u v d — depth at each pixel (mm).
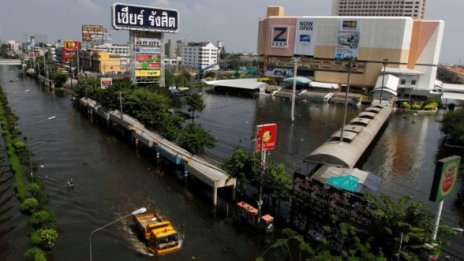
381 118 99625
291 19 192875
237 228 46969
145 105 88750
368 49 173500
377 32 169750
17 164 62906
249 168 51500
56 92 160750
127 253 40812
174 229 45188
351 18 174375
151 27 130000
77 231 44969
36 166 66312
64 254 40188
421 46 168875
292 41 195375
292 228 46344
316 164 62688
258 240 44250
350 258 29281
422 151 84062
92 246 41875
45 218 44062
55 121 104250
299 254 40875
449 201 56656
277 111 132375
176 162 62219
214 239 44250
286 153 77562
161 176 64000
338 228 38031
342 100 157875
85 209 50781
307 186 45125
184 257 40469
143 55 132625
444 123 91312
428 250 31656
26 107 123438
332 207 42188
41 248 40375
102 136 90062
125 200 54000
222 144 82438
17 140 76500
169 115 87062
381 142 91375
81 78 160125
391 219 33562
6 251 40688
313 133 98125
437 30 164125
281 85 196375
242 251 42000
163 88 131500
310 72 193500
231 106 140500
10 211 49156
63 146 80312
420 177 66688
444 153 82688
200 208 52094
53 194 55219
